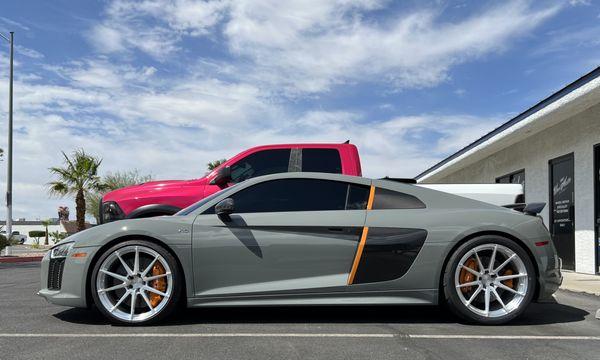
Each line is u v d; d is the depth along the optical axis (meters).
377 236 4.60
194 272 4.55
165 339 3.96
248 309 5.30
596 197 9.71
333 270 4.59
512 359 3.45
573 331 4.32
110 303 4.50
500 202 5.85
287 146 6.78
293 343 3.85
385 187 4.83
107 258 4.51
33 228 61.78
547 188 11.88
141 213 6.30
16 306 5.57
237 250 4.57
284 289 4.54
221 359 3.42
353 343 3.85
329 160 6.68
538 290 4.62
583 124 10.16
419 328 4.40
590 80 8.10
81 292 4.52
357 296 4.58
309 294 4.55
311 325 4.51
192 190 6.43
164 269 4.56
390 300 4.57
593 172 9.80
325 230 4.61
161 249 4.52
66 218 39.19
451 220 4.64
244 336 4.07
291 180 4.84
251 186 4.83
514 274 4.63
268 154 6.74
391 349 3.68
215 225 4.62
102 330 4.29
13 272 11.25
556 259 4.70
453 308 4.53
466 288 4.59
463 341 3.93
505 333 4.22
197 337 4.03
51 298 4.61
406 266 4.57
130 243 4.54
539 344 3.85
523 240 4.60
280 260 4.58
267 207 4.73
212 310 5.24
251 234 4.59
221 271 4.56
